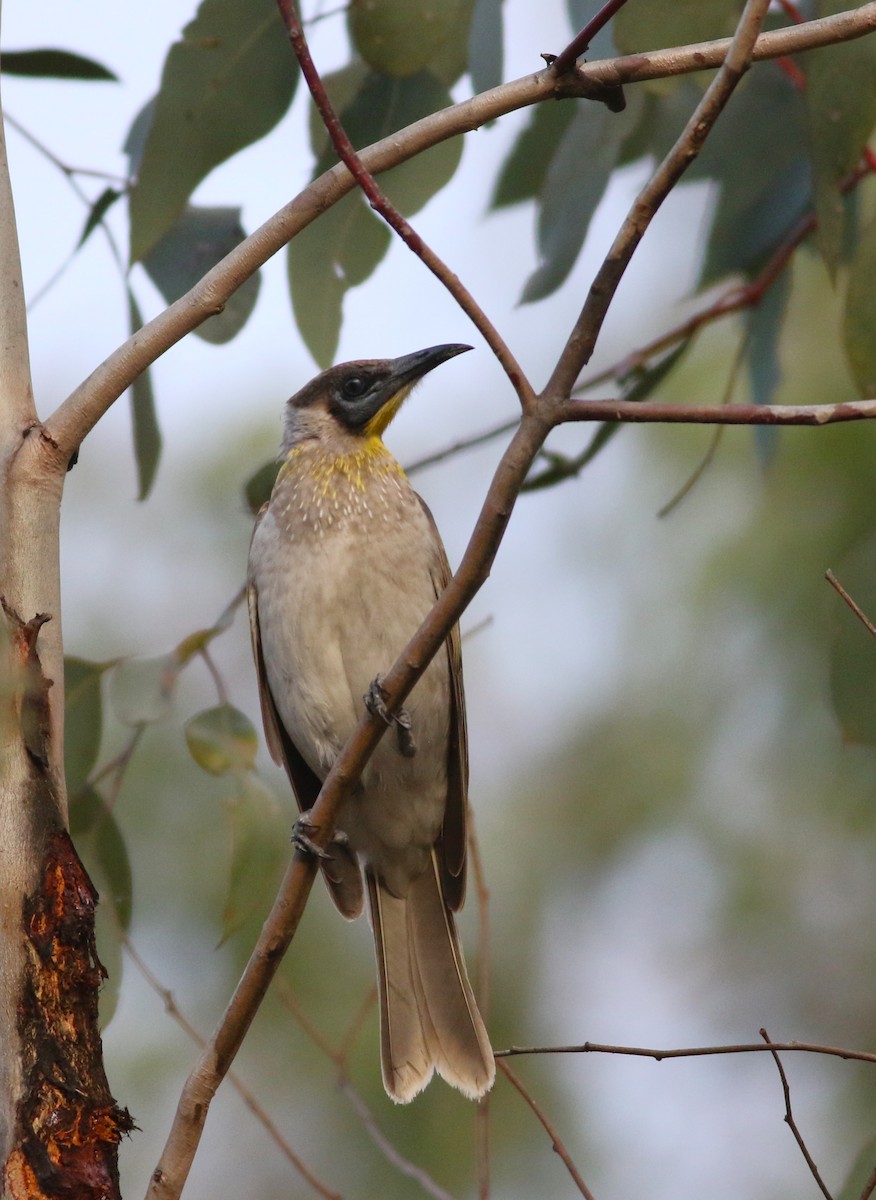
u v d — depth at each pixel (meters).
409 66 7.83
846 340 7.84
